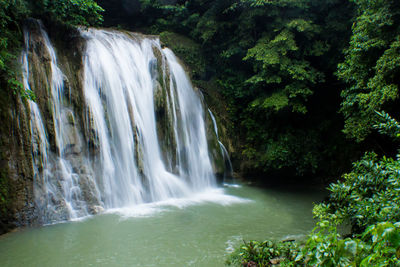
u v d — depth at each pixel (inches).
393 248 99.2
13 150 307.3
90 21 455.8
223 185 541.0
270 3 542.9
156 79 487.2
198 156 516.7
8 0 328.5
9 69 316.8
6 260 250.8
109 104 411.8
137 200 406.9
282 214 393.1
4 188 296.4
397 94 353.7
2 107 304.0
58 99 362.6
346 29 534.9
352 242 114.2
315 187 549.3
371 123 386.6
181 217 362.0
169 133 480.1
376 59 404.8
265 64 524.4
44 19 389.4
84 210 350.6
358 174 225.3
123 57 457.1
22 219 306.2
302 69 521.3
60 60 387.2
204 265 250.7
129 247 279.3
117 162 401.1
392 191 175.3
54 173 338.6
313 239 128.6
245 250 243.0
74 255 261.9
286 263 205.9
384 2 382.0
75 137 366.6
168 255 267.1
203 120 549.6
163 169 459.2
